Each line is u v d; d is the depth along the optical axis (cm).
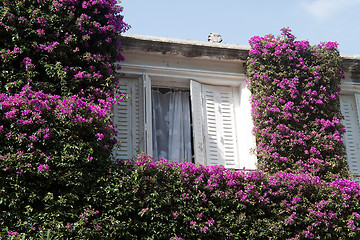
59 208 834
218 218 938
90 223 840
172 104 1130
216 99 1153
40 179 844
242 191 965
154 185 909
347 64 1215
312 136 1112
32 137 847
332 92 1162
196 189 936
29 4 966
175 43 1104
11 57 912
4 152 835
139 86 1092
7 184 820
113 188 876
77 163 866
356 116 1227
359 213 1027
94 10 1007
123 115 1070
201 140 1095
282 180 1005
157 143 1097
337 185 1032
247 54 1162
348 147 1197
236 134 1144
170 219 899
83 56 971
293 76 1146
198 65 1145
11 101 856
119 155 1040
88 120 889
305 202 1001
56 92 941
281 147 1087
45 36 954
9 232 789
